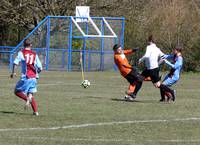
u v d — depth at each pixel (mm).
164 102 34906
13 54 76750
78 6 82438
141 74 35062
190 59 77500
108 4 91375
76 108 30203
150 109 30516
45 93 39781
